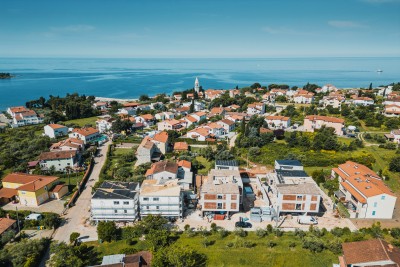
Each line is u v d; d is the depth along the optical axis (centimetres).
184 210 8044
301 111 19238
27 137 14712
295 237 6756
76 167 10738
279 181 8425
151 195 7369
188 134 14438
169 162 10006
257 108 19575
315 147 12038
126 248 6259
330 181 9338
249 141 12812
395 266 5059
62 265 5784
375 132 14788
